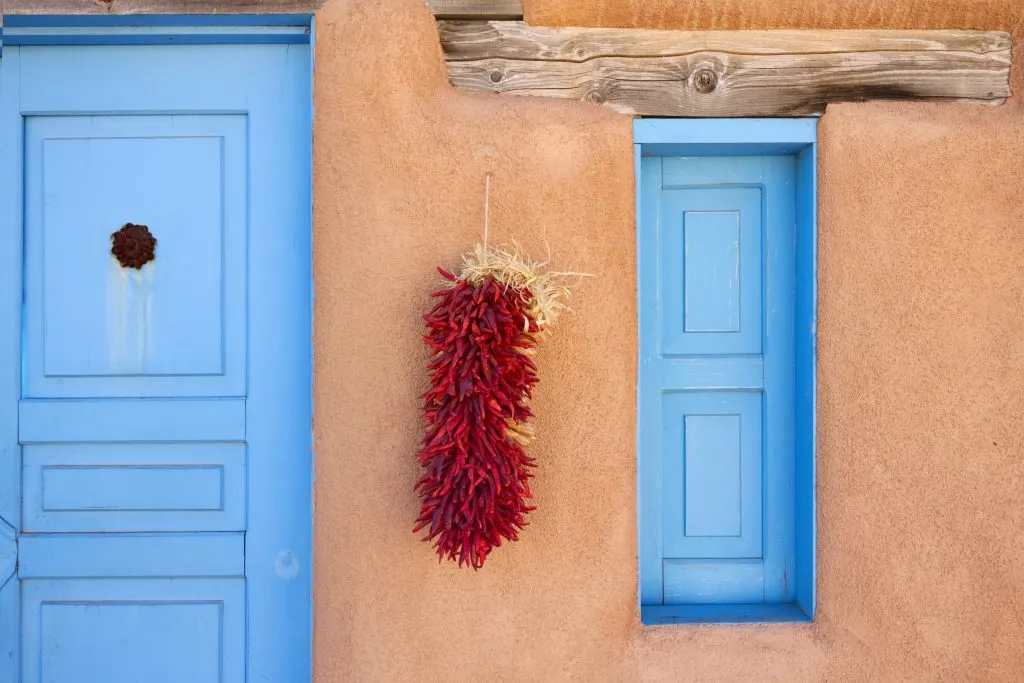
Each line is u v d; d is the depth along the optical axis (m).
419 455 1.84
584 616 1.99
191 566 2.17
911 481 2.01
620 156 2.01
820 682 2.02
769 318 2.19
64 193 2.18
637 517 2.02
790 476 2.19
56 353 2.18
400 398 1.96
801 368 2.13
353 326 1.96
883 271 2.02
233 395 2.19
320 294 1.98
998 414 2.00
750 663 2.02
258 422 2.17
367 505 1.97
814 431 2.05
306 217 2.17
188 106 2.17
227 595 2.19
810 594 2.07
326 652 1.98
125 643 2.18
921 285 2.01
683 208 2.21
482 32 2.04
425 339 1.82
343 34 1.96
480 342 1.75
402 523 1.97
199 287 2.19
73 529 2.18
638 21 2.04
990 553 2.00
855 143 2.02
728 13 2.03
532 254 1.98
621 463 2.00
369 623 1.96
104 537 2.17
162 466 2.18
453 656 1.97
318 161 1.98
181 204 2.19
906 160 2.01
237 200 2.18
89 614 2.17
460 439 1.77
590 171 1.99
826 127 2.04
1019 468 2.00
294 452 2.17
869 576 2.02
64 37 2.11
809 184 2.08
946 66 2.07
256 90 2.17
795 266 2.18
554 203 1.98
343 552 1.97
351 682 1.96
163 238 2.19
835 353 2.03
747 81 2.06
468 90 2.04
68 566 2.16
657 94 2.05
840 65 2.06
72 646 2.17
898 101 2.07
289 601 2.18
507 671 1.98
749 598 2.20
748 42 2.06
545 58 2.04
